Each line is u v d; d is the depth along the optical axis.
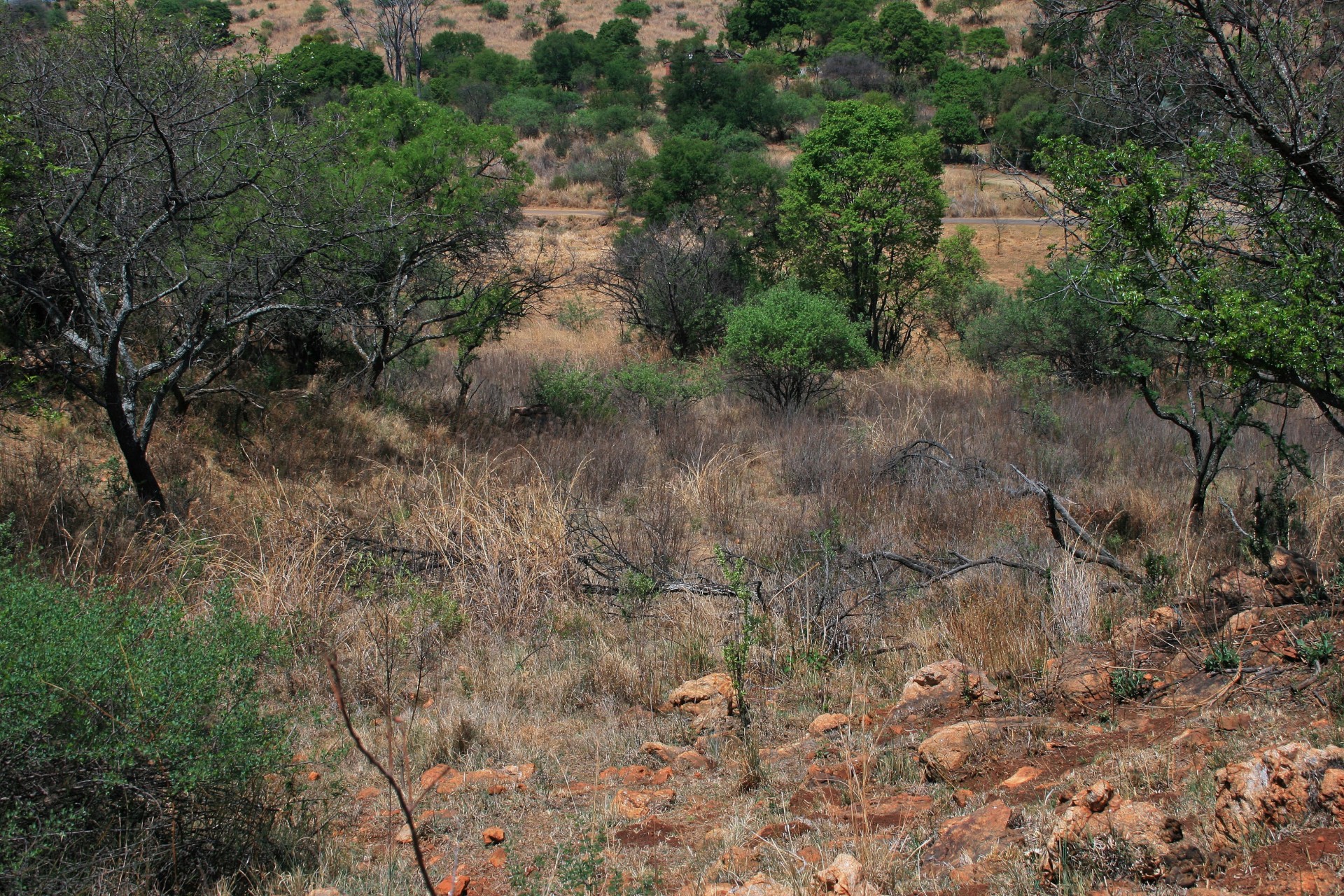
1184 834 3.16
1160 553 7.20
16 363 8.25
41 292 8.48
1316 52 6.12
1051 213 6.81
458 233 12.96
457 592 7.23
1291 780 3.03
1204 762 3.78
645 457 11.77
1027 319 16.39
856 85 58.91
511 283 14.36
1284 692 4.38
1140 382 7.52
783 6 72.00
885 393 14.92
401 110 14.37
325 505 8.44
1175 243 5.84
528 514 7.96
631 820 4.22
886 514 9.42
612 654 6.18
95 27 8.58
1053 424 12.68
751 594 6.81
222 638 4.30
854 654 6.18
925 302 20.78
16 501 7.77
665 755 5.00
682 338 21.14
